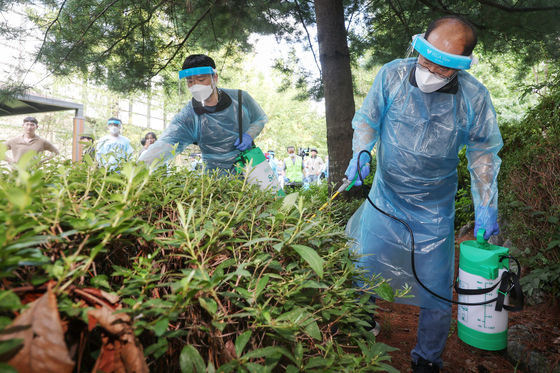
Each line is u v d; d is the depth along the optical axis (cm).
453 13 612
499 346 217
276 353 81
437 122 208
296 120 3206
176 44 689
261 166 266
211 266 96
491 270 209
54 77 615
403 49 744
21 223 66
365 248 237
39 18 591
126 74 656
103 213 74
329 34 439
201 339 87
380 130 231
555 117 267
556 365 208
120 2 595
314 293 107
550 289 270
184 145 302
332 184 445
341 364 91
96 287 71
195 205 114
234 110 294
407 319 300
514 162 292
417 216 222
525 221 281
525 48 657
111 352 65
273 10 698
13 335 53
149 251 96
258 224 116
